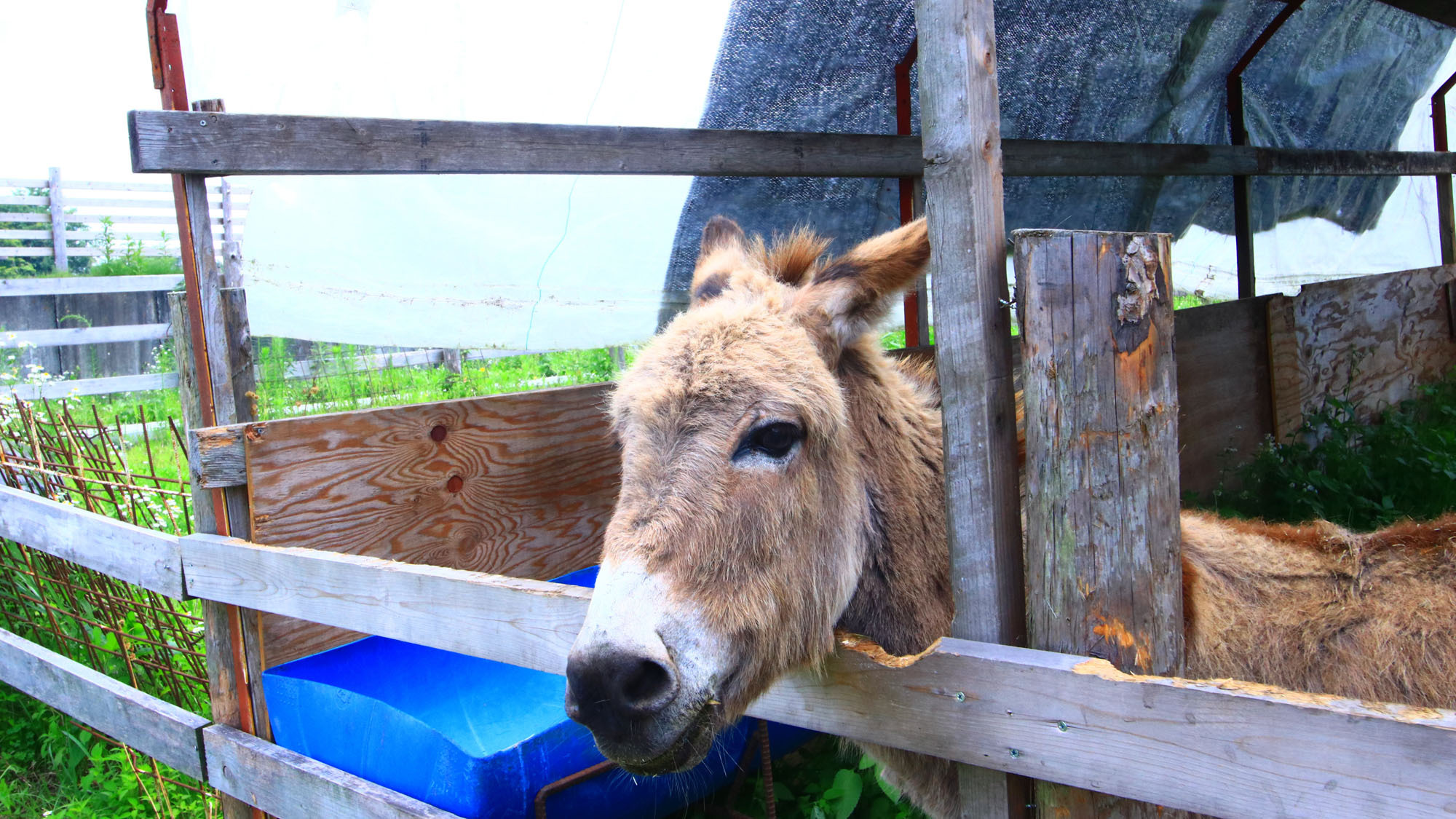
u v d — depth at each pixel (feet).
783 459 6.50
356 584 8.82
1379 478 20.70
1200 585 6.91
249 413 11.15
